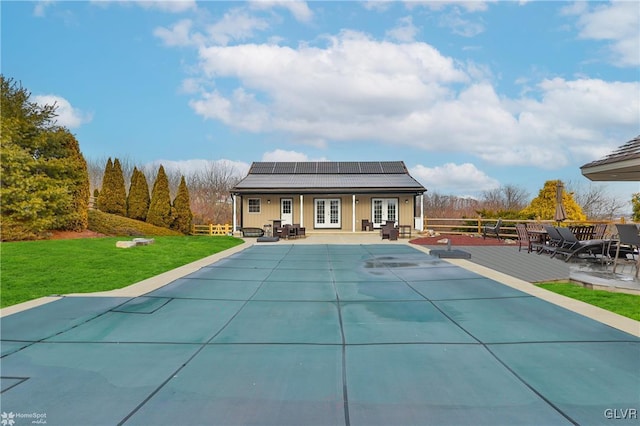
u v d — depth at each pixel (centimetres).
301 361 357
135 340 418
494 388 297
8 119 1477
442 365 345
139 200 2500
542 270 859
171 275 829
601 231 1166
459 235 1939
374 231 2202
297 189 2148
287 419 254
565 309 534
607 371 327
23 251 1017
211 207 4031
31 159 1459
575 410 263
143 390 298
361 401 279
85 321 489
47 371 335
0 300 604
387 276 819
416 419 253
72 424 249
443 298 614
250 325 475
